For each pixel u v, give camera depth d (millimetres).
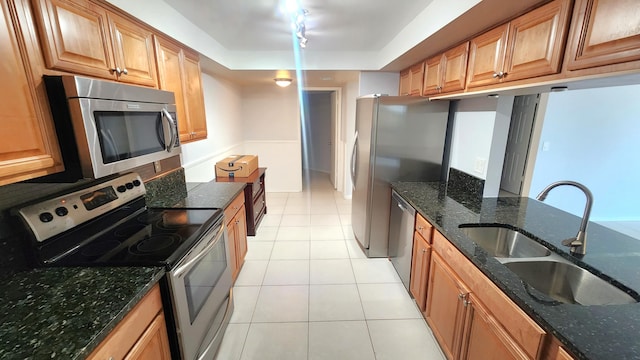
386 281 2500
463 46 1948
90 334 826
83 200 1422
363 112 2797
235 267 2414
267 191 5410
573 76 1117
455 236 1506
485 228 1679
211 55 2768
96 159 1154
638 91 3289
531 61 1327
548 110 3338
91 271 1164
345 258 2908
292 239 3350
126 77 1546
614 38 943
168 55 2006
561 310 925
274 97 5016
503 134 2020
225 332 1907
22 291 1032
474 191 2229
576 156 3492
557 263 1335
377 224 2842
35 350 769
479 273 1278
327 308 2150
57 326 855
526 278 1363
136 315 1036
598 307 936
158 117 1642
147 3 1697
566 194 3605
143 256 1263
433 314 1803
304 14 2127
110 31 1414
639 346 771
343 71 3609
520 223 1661
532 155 2357
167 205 2016
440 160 2730
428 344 1814
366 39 2875
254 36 2740
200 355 1474
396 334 1896
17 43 933
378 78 3631
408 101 2553
